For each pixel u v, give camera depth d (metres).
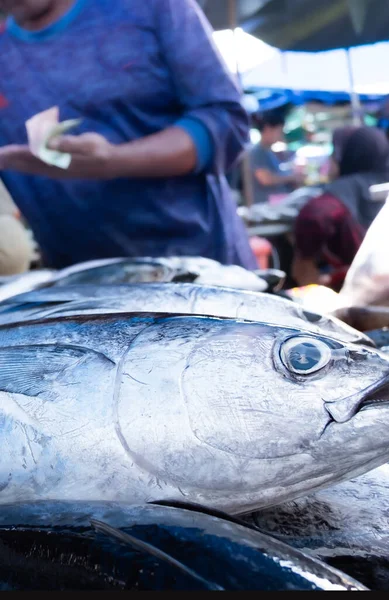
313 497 0.85
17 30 2.10
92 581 0.59
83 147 1.87
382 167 3.16
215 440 0.75
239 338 0.80
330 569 0.56
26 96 2.15
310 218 3.14
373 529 0.77
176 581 0.55
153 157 2.02
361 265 1.57
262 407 0.75
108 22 2.05
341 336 1.20
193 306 1.25
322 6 3.26
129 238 2.21
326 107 5.74
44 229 2.29
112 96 2.10
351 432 0.74
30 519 0.67
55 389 0.77
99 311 1.22
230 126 2.13
